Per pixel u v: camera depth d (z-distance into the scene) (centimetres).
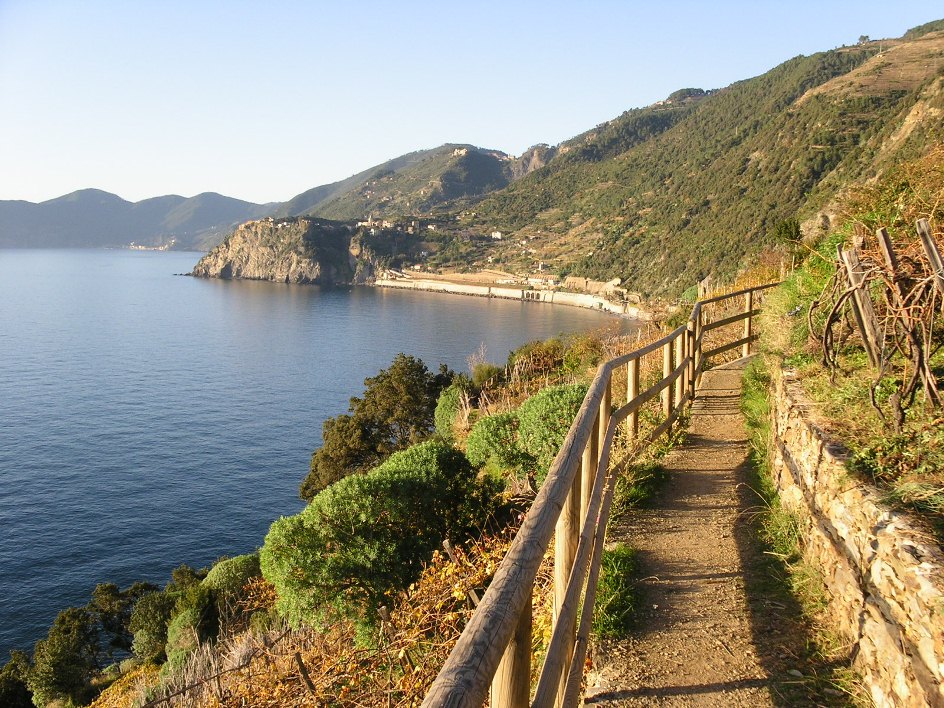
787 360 526
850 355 460
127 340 12138
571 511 238
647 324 1736
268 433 6469
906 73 12281
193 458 5766
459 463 747
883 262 381
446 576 508
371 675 514
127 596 2927
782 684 284
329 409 7344
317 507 652
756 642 316
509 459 800
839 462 320
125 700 1119
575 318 13588
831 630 305
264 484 5216
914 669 222
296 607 619
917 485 272
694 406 745
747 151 15638
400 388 2786
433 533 680
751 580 375
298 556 624
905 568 235
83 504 4828
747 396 714
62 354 10775
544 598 385
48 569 3972
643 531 450
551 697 166
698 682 291
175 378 8931
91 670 2669
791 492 407
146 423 6788
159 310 16912
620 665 309
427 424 2836
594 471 303
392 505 658
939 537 242
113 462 5666
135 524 4531
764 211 10894
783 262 1230
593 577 291
